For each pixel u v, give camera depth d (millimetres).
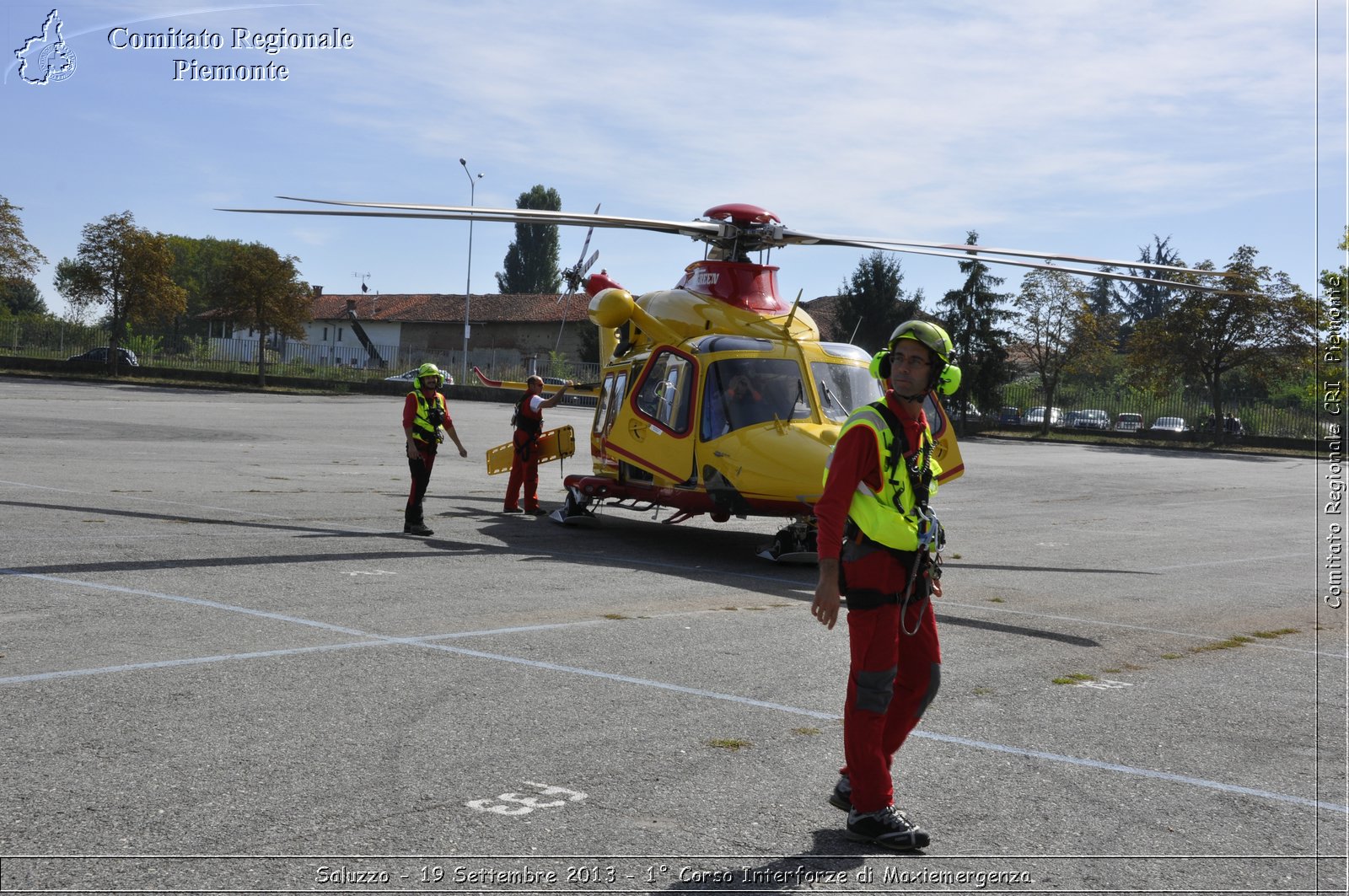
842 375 12023
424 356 68688
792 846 3967
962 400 57062
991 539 14961
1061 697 6363
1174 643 8195
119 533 10898
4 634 6543
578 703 5691
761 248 13125
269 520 12625
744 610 8656
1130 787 4809
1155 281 11391
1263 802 4691
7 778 4227
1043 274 56438
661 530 14289
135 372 57875
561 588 9227
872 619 4051
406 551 10844
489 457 15617
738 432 11438
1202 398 56969
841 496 3998
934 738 5422
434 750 4820
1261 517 19672
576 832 3996
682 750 4996
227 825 3893
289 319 57594
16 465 17359
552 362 68188
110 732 4832
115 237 55250
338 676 5973
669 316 12930
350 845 3781
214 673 5891
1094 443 52062
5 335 60031
